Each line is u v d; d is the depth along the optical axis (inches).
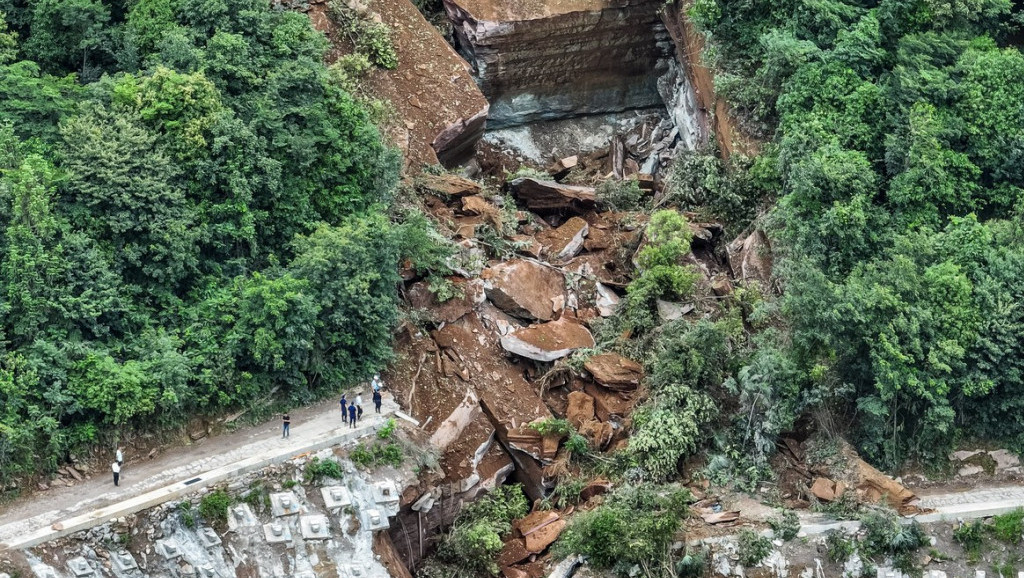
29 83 2160.4
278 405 2081.7
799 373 2106.3
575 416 2178.9
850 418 2133.4
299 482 1962.4
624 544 1953.7
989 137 2300.7
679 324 2215.8
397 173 2306.8
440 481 2087.8
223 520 1909.4
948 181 2261.3
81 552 1840.6
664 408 2127.2
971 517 1996.8
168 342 2030.0
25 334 1978.3
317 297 2098.9
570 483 2107.5
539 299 2284.7
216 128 2160.4
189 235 2111.2
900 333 2082.9
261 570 1904.5
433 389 2160.4
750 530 1977.1
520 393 2197.3
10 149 2095.2
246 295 2065.7
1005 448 2121.1
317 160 2252.7
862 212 2193.7
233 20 2315.5
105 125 2146.9
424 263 2228.1
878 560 1966.0
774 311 2217.0
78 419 1969.7
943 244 2169.0
